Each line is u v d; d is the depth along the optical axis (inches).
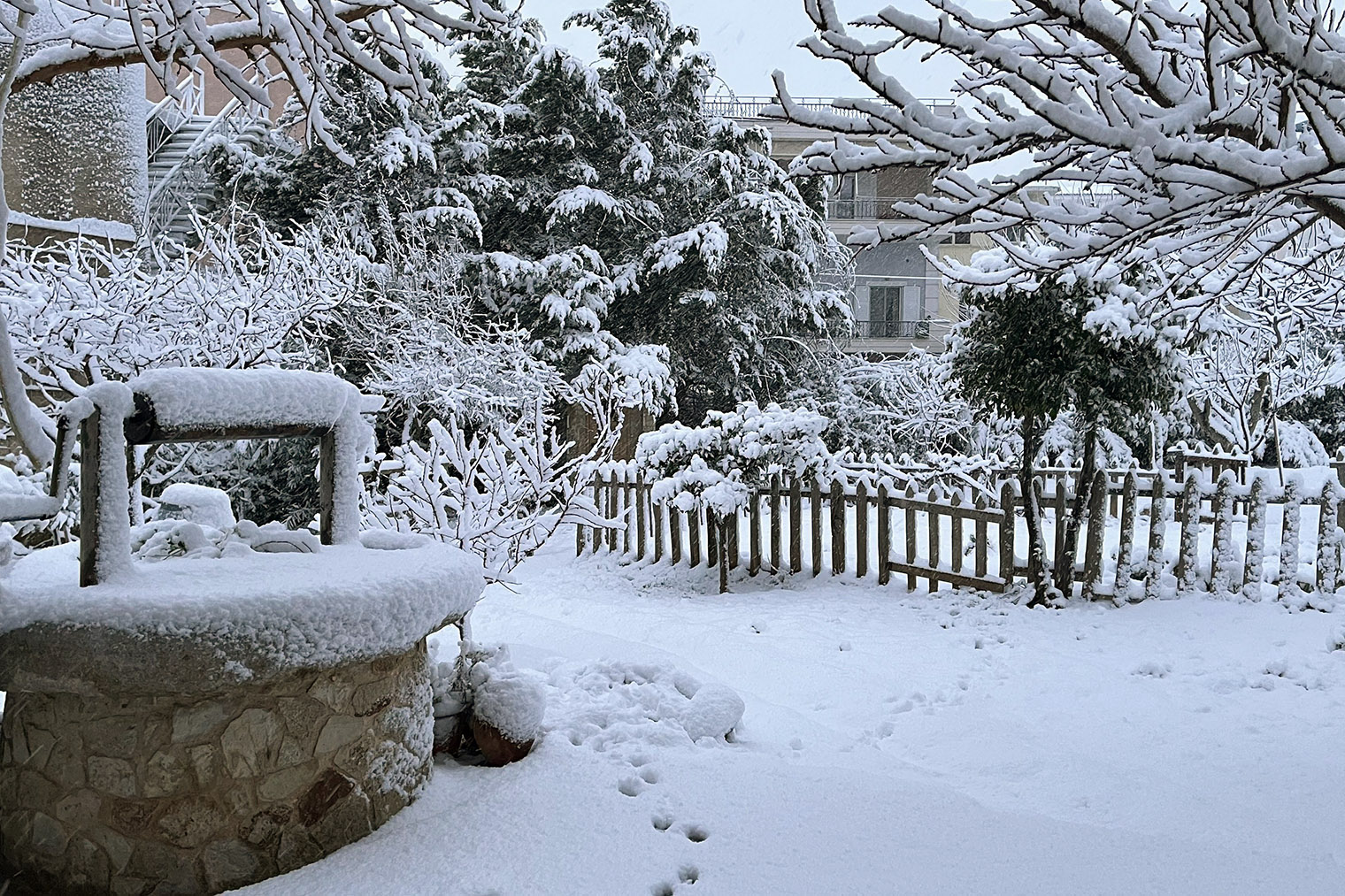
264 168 620.1
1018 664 245.8
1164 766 175.0
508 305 660.7
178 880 113.4
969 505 330.6
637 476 442.9
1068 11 137.9
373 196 608.4
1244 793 160.7
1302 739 187.5
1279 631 261.0
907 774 169.0
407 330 503.5
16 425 122.6
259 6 135.2
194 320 328.2
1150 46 156.5
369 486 297.9
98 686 109.0
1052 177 160.6
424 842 125.8
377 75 157.6
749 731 187.9
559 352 641.6
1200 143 137.3
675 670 198.4
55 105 390.0
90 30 143.9
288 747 119.2
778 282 773.9
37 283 299.7
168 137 669.9
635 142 738.2
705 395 780.6
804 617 307.4
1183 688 222.7
